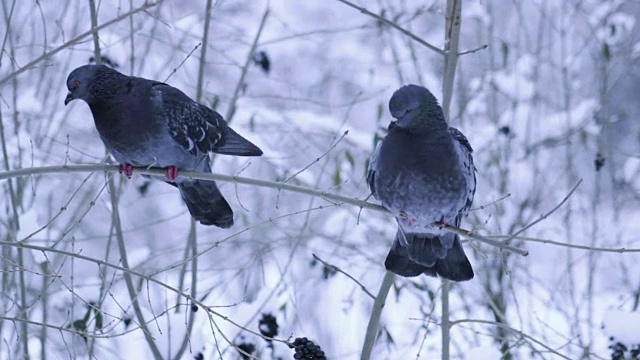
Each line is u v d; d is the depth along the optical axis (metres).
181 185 9.51
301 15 14.55
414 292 12.48
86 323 10.32
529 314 12.24
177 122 9.19
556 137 14.38
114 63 11.59
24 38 14.03
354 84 15.21
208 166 9.63
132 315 11.07
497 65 15.75
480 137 13.91
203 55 11.22
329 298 13.49
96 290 11.72
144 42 13.62
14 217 10.77
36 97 12.58
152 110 9.10
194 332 10.67
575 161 16.05
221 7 14.11
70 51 12.57
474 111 14.27
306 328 13.37
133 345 11.78
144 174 9.39
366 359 9.24
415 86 8.26
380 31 13.23
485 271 13.30
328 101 15.05
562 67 14.24
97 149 14.27
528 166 14.64
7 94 13.44
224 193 14.30
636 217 16.27
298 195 14.65
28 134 12.27
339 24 14.69
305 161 14.25
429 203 8.32
